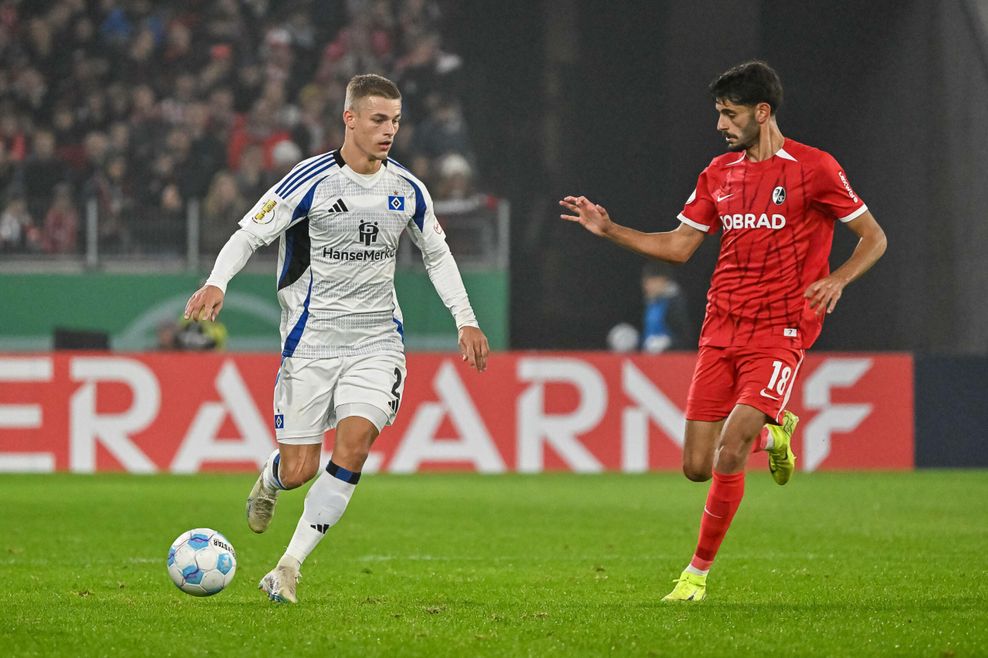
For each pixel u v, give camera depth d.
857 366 50.06
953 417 50.59
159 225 60.31
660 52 76.12
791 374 20.16
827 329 71.38
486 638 16.42
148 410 47.09
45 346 58.50
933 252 69.19
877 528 33.22
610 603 19.98
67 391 46.75
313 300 19.81
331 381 19.94
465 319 20.23
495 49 76.44
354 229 19.52
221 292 19.02
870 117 73.44
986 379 50.69
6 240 59.88
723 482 19.91
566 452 48.44
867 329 71.25
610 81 76.44
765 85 19.91
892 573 23.98
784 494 42.34
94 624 17.52
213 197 61.53
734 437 19.70
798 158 20.05
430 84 73.06
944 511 37.50
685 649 15.85
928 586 22.08
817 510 37.69
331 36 73.94
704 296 71.69
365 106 19.12
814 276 20.27
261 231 19.30
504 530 32.44
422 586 22.16
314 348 19.88
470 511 36.78
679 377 48.88
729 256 20.39
